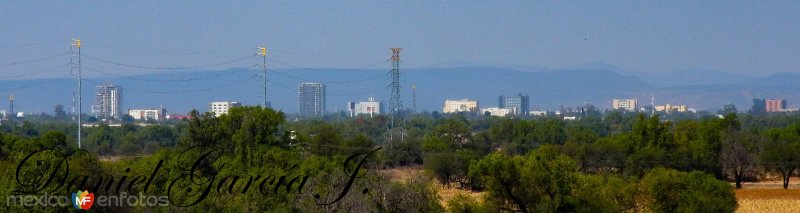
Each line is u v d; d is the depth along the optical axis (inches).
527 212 5536.4
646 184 6309.1
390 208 4788.4
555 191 5482.3
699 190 6378.0
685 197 6284.5
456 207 5536.4
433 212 4960.6
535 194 5487.2
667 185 6284.5
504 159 5477.4
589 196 5590.6
